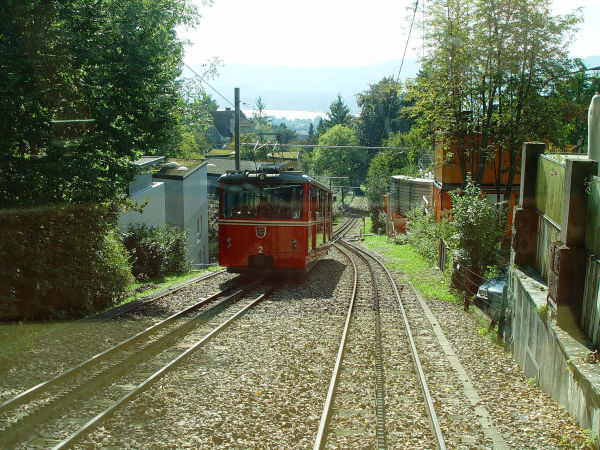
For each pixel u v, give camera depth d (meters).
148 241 21.00
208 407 6.68
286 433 5.97
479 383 7.95
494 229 14.77
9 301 10.41
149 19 12.31
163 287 17.48
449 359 9.10
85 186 11.71
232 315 12.16
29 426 5.81
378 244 40.31
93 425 5.86
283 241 17.38
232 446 5.62
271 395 7.11
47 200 11.03
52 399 6.51
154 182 27.19
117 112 12.18
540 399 7.11
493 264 14.73
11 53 9.70
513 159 21.50
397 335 10.70
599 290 6.43
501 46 19.70
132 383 7.47
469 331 11.27
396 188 43.47
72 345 9.16
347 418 6.47
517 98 20.53
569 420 6.22
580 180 7.12
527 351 8.30
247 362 8.57
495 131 21.25
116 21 11.92
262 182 17.38
